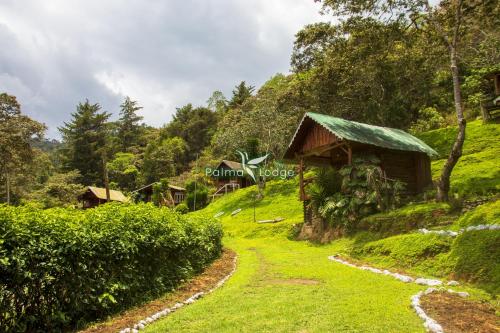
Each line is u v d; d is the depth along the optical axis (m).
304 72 34.19
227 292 8.38
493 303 6.93
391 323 5.78
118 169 76.88
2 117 41.97
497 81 27.14
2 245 5.16
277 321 6.07
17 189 47.00
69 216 6.62
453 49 16.64
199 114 91.88
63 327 6.04
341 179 20.00
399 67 23.78
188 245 10.60
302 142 22.03
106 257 6.91
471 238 9.83
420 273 10.01
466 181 19.50
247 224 27.81
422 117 36.25
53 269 5.76
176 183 64.06
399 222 14.80
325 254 14.80
